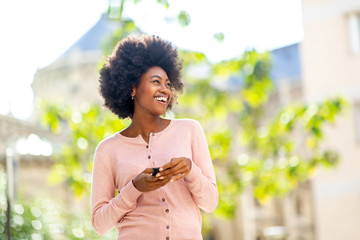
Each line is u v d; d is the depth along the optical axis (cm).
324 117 1145
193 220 273
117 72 293
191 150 287
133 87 288
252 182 1235
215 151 1194
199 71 1388
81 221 1092
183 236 268
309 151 1698
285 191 1228
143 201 273
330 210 1836
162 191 272
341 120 1806
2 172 918
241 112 1352
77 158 1050
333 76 1833
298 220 2622
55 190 1425
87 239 1057
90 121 1014
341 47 1830
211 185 273
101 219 275
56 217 1027
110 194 286
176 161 250
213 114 1311
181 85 306
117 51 300
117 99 297
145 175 256
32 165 1373
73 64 2633
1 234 844
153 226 269
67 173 1055
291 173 1202
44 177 1410
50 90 2638
